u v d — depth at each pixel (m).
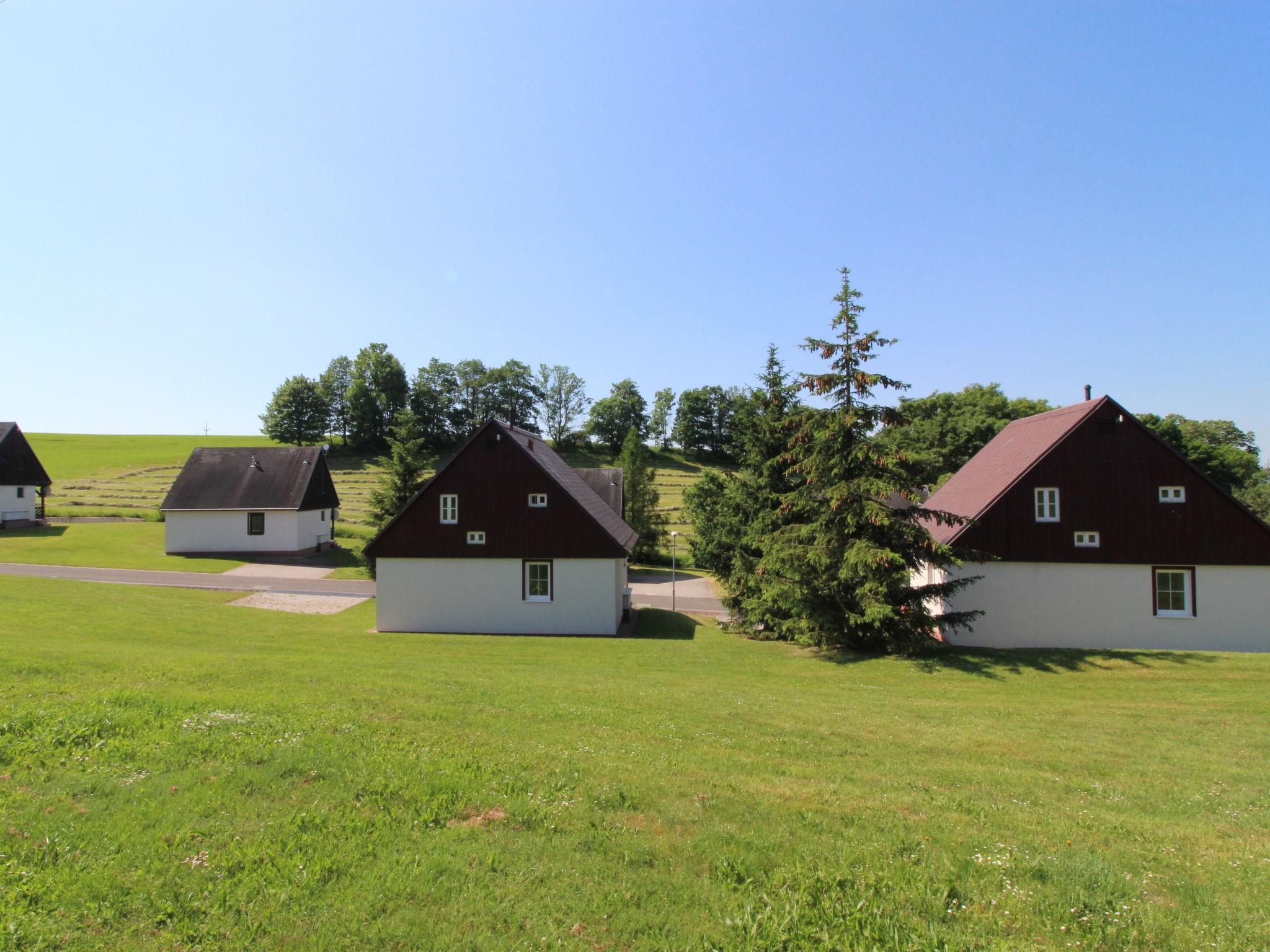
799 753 10.16
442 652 21.55
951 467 62.28
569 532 27.47
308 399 105.94
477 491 27.78
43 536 50.56
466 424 116.56
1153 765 10.47
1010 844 6.81
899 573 19.52
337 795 7.07
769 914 5.27
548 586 27.55
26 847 5.76
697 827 6.86
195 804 6.72
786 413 25.66
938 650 21.33
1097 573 23.58
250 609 29.05
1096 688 16.84
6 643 14.78
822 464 20.42
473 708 11.25
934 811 7.77
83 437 113.62
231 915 5.05
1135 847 6.98
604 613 27.30
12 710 8.93
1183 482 23.45
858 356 20.55
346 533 56.62
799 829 6.99
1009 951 4.91
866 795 8.20
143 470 82.44
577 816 6.94
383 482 42.28
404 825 6.52
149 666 12.92
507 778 7.81
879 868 6.10
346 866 5.75
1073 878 5.95
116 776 7.25
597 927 5.11
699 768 8.91
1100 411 23.70
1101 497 23.61
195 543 47.53
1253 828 7.80
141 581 36.16
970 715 13.52
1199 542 23.31
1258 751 11.50
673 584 35.84
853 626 20.36
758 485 26.00
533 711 11.45
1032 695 16.03
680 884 5.74
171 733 8.52
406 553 27.66
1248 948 5.04
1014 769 9.97
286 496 48.62
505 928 5.05
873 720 12.73
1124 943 5.07
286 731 8.95
